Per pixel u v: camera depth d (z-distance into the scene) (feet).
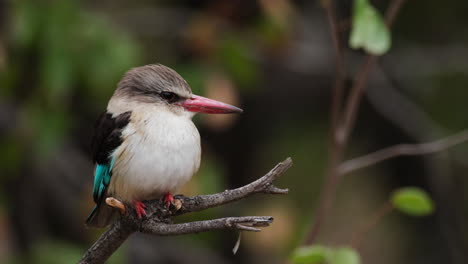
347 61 40.63
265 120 42.50
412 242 43.04
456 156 40.86
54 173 39.58
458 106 40.93
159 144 24.44
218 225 19.44
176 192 25.12
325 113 42.45
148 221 21.95
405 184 42.86
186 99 26.30
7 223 36.42
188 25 38.22
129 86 26.18
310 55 40.45
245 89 39.68
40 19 34.45
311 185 41.19
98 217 25.89
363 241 43.29
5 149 37.37
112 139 24.79
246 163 42.86
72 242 39.37
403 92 41.70
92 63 34.91
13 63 35.94
